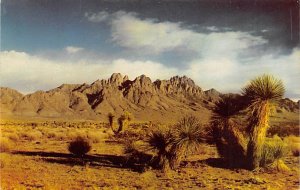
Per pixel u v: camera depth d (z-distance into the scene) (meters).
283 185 12.02
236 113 14.67
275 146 14.55
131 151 14.98
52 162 15.22
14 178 12.23
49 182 11.79
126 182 11.99
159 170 13.59
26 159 15.67
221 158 15.44
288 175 13.56
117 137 25.39
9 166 14.02
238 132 14.74
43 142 23.02
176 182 12.05
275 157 14.36
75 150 17.23
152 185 11.65
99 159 16.05
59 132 30.17
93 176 12.74
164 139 13.95
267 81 14.13
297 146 17.70
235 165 14.40
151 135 14.26
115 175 12.98
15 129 31.39
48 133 27.83
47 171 13.43
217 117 14.87
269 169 14.16
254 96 14.09
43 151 18.59
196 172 13.52
